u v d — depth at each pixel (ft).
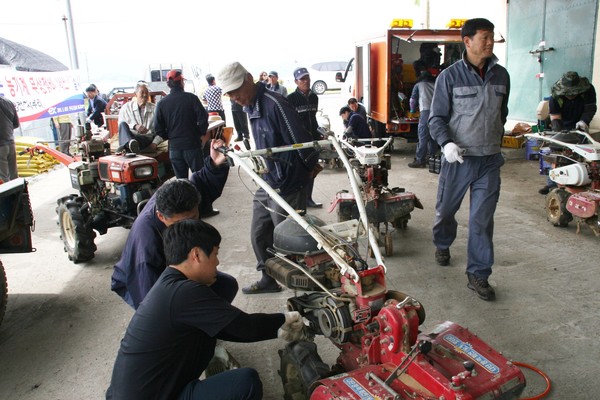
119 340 11.76
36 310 13.41
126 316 12.92
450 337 7.68
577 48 28.81
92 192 17.38
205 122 20.25
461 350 7.34
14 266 16.57
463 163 12.76
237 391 7.04
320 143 10.60
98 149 17.79
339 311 7.64
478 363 7.05
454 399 6.18
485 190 12.61
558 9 29.94
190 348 6.91
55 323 12.68
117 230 20.03
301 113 19.93
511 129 34.94
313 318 8.66
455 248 16.08
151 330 6.64
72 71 35.91
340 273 8.42
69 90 35.45
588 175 16.26
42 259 17.15
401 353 6.96
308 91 20.16
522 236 16.81
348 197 16.31
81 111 36.63
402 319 6.86
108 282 15.05
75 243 16.16
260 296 13.37
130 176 16.06
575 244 15.93
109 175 16.44
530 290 12.96
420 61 31.42
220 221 20.22
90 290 14.55
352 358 7.87
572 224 17.83
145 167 16.40
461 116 12.51
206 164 10.89
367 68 33.88
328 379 6.95
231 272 15.08
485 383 6.63
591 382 9.23
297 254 9.08
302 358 7.96
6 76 30.22
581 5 28.17
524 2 32.91
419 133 27.84
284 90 37.88
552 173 17.34
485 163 12.68
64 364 10.85
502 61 35.81
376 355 7.32
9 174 24.45
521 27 33.47
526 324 11.34
